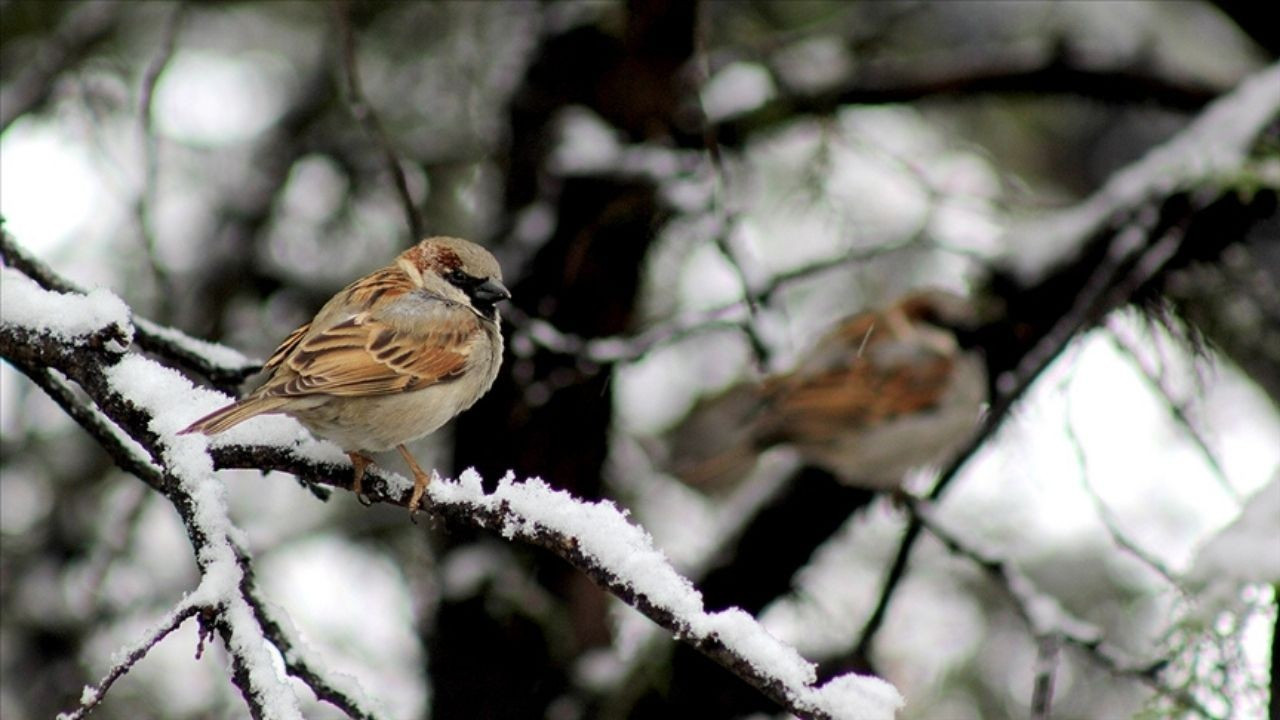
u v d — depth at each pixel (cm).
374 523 1263
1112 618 1217
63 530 1225
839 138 1137
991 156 1449
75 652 1177
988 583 1262
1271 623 666
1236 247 1159
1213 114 1152
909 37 1484
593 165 1092
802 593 1198
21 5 1358
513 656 1088
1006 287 1188
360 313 818
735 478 1345
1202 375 1111
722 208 994
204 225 1363
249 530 1271
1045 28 1402
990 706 1209
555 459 1126
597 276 1133
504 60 1205
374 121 918
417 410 808
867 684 534
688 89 1118
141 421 626
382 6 1376
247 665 540
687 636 541
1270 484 700
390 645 1234
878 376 1183
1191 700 675
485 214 1209
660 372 1331
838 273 1371
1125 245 1071
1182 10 1406
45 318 644
